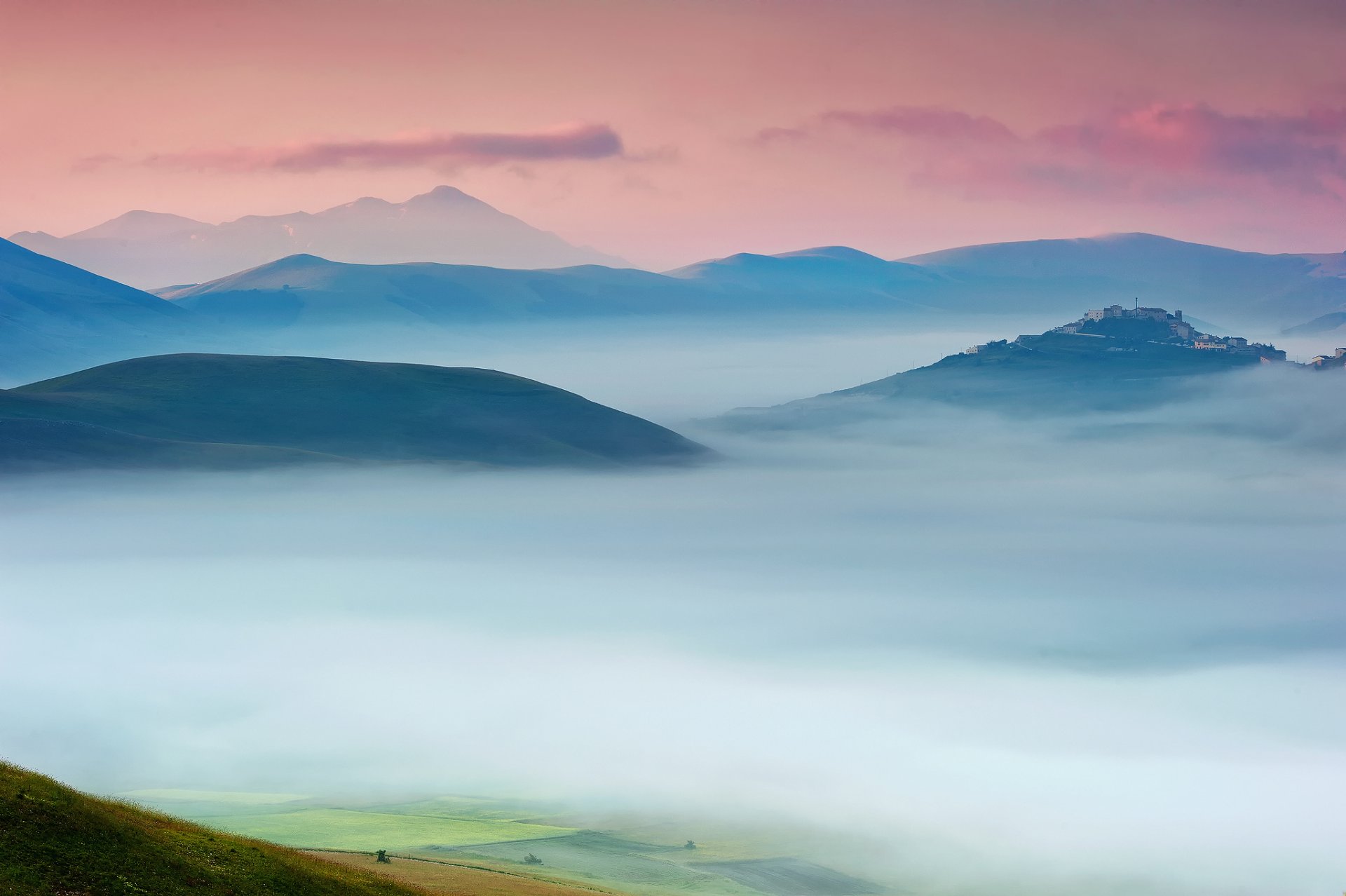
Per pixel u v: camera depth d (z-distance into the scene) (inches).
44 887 2046.0
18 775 2378.2
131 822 2456.9
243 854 2544.3
